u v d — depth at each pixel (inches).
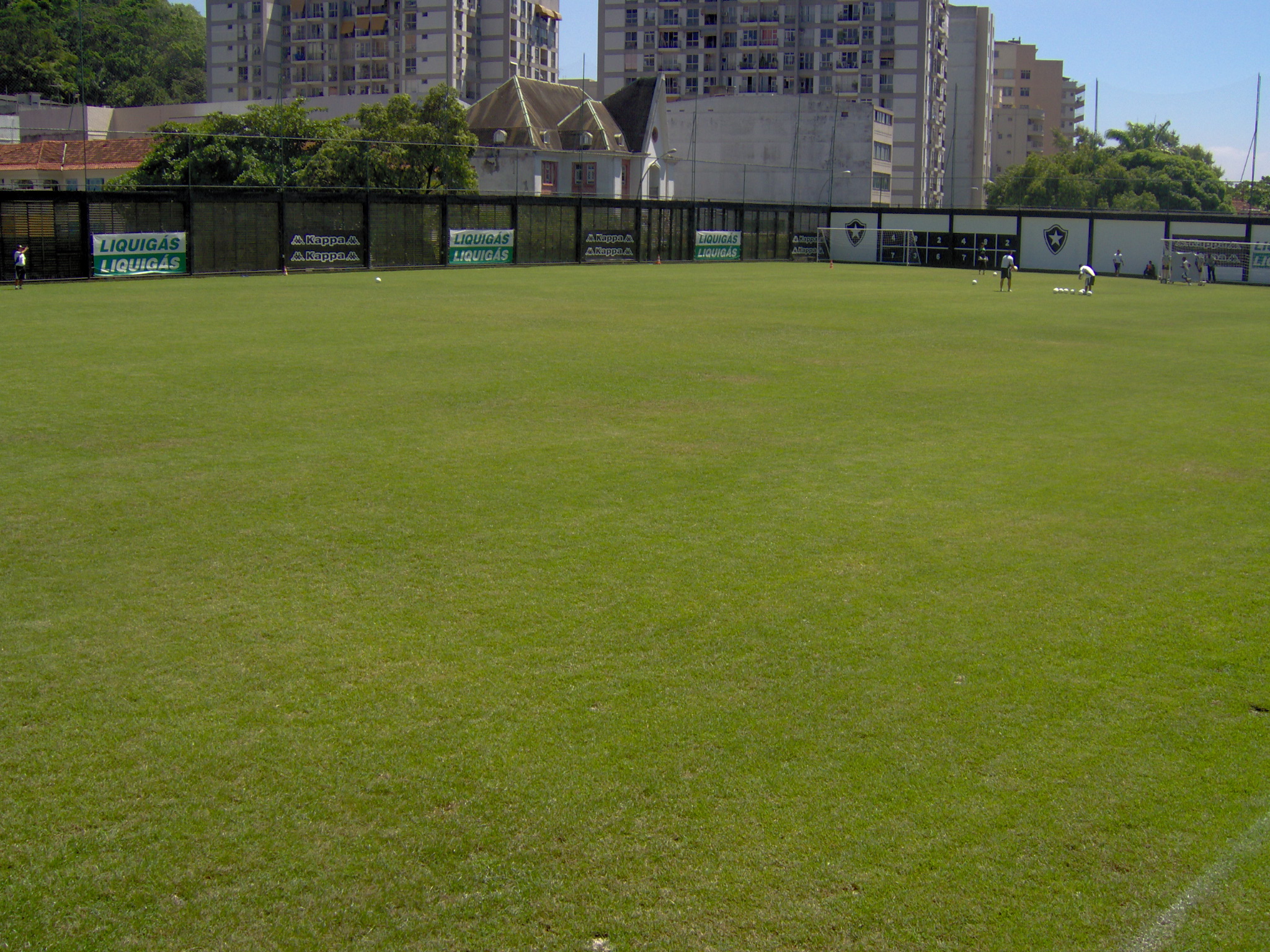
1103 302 1546.5
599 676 265.1
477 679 262.7
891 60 4315.9
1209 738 239.0
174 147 1974.7
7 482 432.5
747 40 4463.6
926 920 179.2
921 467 482.3
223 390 634.2
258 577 330.0
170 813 207.0
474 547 359.6
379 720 242.4
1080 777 222.2
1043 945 173.8
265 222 1740.9
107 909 181.0
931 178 4569.4
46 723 240.4
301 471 454.6
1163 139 5378.9
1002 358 850.8
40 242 1481.3
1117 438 556.4
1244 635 297.0
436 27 4778.5
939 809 210.1
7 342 832.9
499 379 689.6
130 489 424.5
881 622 301.4
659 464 477.1
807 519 398.3
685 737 235.9
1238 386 735.1
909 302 1405.0
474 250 2041.1
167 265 1619.1
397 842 198.5
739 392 661.9
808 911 181.0
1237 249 2294.5
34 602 308.3
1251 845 199.5
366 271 1843.0
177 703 249.6
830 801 212.1
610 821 205.2
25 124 2933.1
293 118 2260.1
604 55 4638.3
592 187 3078.2
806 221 2859.3
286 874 189.9
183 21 5339.6
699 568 342.0
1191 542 379.2
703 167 3472.0
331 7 5044.3
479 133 3038.9
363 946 173.0
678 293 1467.8
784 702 252.7
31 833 200.7
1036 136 6245.1
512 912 180.9
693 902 183.0
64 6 4407.0
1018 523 398.3
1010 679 267.1
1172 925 178.5
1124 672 272.2
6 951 170.9
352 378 683.4
